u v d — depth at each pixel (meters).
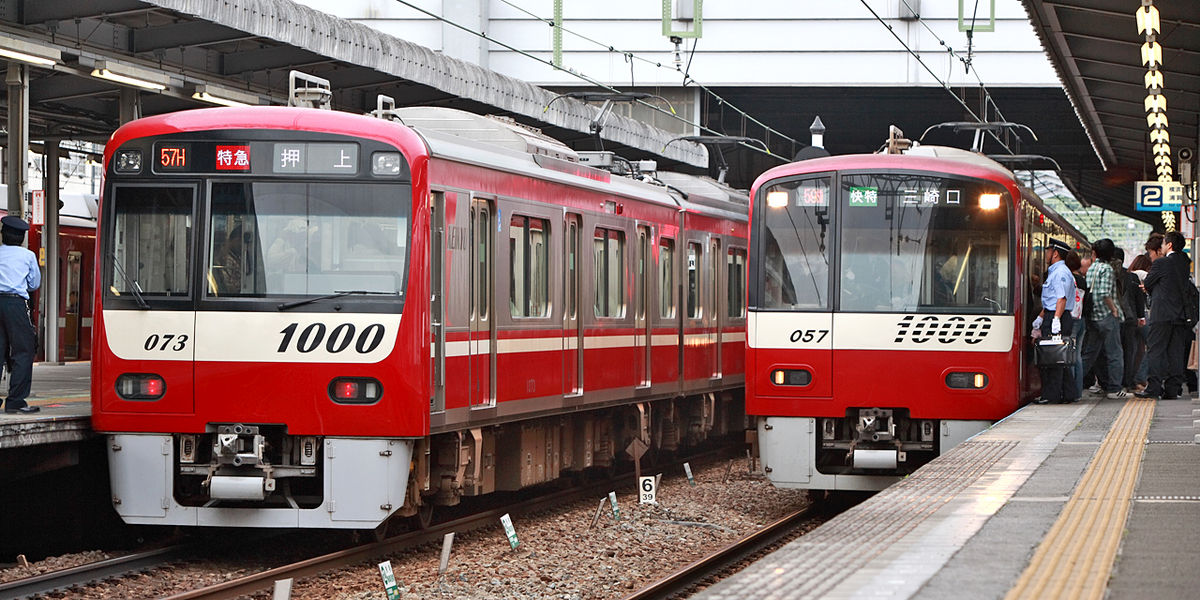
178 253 16.61
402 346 16.05
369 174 16.28
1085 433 17.83
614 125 42.66
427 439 16.77
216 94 27.84
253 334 16.30
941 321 19.62
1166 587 8.09
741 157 66.12
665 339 25.66
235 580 14.59
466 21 52.69
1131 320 26.97
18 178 27.55
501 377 18.73
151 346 16.55
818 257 20.02
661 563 17.34
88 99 32.81
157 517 16.61
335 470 16.19
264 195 16.45
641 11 53.62
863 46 53.19
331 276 16.28
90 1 24.41
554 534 19.19
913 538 9.94
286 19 27.59
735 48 53.62
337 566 16.14
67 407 19.09
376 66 30.64
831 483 19.97
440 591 14.89
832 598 7.72
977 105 59.38
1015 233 19.62
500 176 18.61
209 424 16.47
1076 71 32.62
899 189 19.86
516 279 19.31
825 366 19.88
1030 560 9.00
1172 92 34.12
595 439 23.83
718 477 27.06
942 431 19.66
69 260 39.44
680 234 26.61
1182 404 22.72
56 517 18.34
